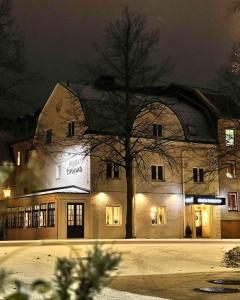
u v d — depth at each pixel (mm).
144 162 48656
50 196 46656
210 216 51750
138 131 48250
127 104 46875
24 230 50625
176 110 53562
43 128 53969
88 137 46688
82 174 48156
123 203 48125
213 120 54156
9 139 59844
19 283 2469
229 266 21734
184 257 25094
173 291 14031
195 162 52094
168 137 49938
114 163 46562
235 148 49844
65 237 45438
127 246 31500
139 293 13484
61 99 51781
